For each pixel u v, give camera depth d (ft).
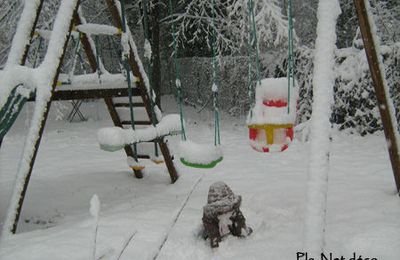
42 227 17.81
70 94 17.46
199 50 66.33
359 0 16.06
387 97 16.69
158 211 17.57
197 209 17.95
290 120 12.09
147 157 23.52
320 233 8.53
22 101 15.01
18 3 34.17
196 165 12.90
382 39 37.78
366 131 33.50
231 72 51.67
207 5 47.44
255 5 37.83
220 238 13.57
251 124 12.36
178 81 14.21
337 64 35.12
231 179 23.82
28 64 34.22
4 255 13.12
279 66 41.45
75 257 12.69
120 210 18.83
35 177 27.14
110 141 16.93
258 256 12.60
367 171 23.82
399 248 11.27
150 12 51.29
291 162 27.61
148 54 18.47
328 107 8.91
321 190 8.63
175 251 13.29
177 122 20.51
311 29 44.83
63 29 15.42
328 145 8.80
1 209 20.84
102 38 53.26
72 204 21.29
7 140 41.37
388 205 16.69
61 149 36.60
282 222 15.57
